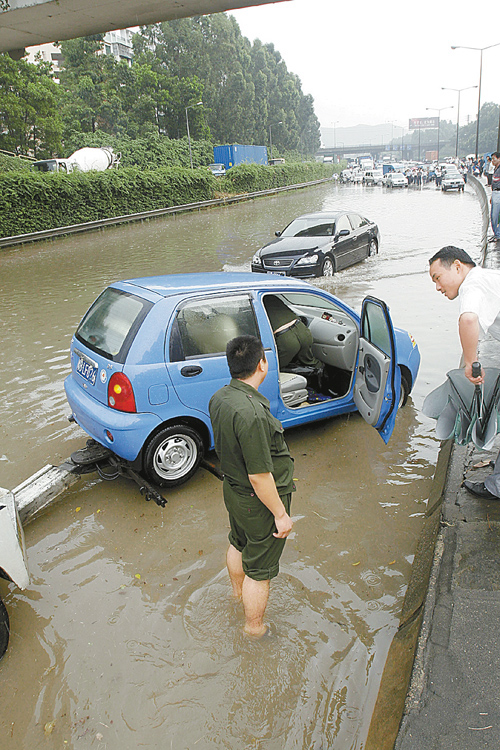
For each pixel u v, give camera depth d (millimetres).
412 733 2158
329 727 2488
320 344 5562
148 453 4207
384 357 4457
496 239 12031
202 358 4324
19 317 10305
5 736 2506
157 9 15617
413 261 13758
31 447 5258
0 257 19688
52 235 25281
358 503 4238
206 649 2939
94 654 2938
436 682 2381
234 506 2730
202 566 3590
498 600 2805
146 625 3117
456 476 4023
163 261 15969
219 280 4758
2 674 2838
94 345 4473
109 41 94250
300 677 2752
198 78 70625
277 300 5281
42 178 25172
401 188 48312
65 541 3908
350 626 3064
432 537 3494
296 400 5070
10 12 15750
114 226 29203
